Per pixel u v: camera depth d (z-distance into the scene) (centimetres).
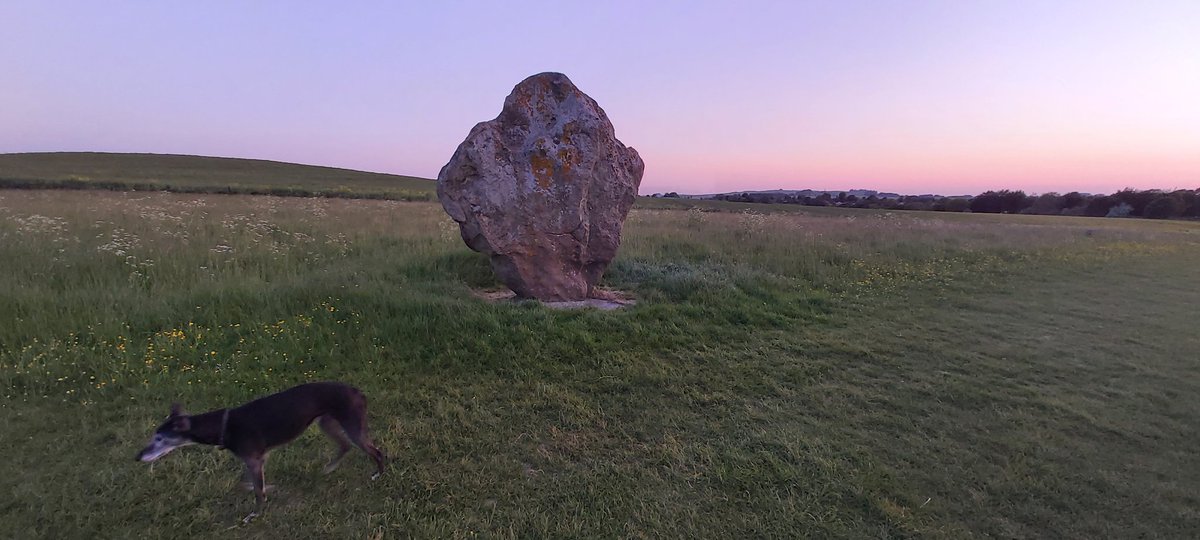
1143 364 729
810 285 1134
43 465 444
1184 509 414
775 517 401
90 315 710
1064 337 848
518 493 426
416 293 895
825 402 597
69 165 5312
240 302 793
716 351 741
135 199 2339
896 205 6738
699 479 450
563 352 709
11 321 682
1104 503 421
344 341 704
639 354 719
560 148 939
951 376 677
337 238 1414
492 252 917
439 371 648
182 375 601
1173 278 1373
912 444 507
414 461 466
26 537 362
